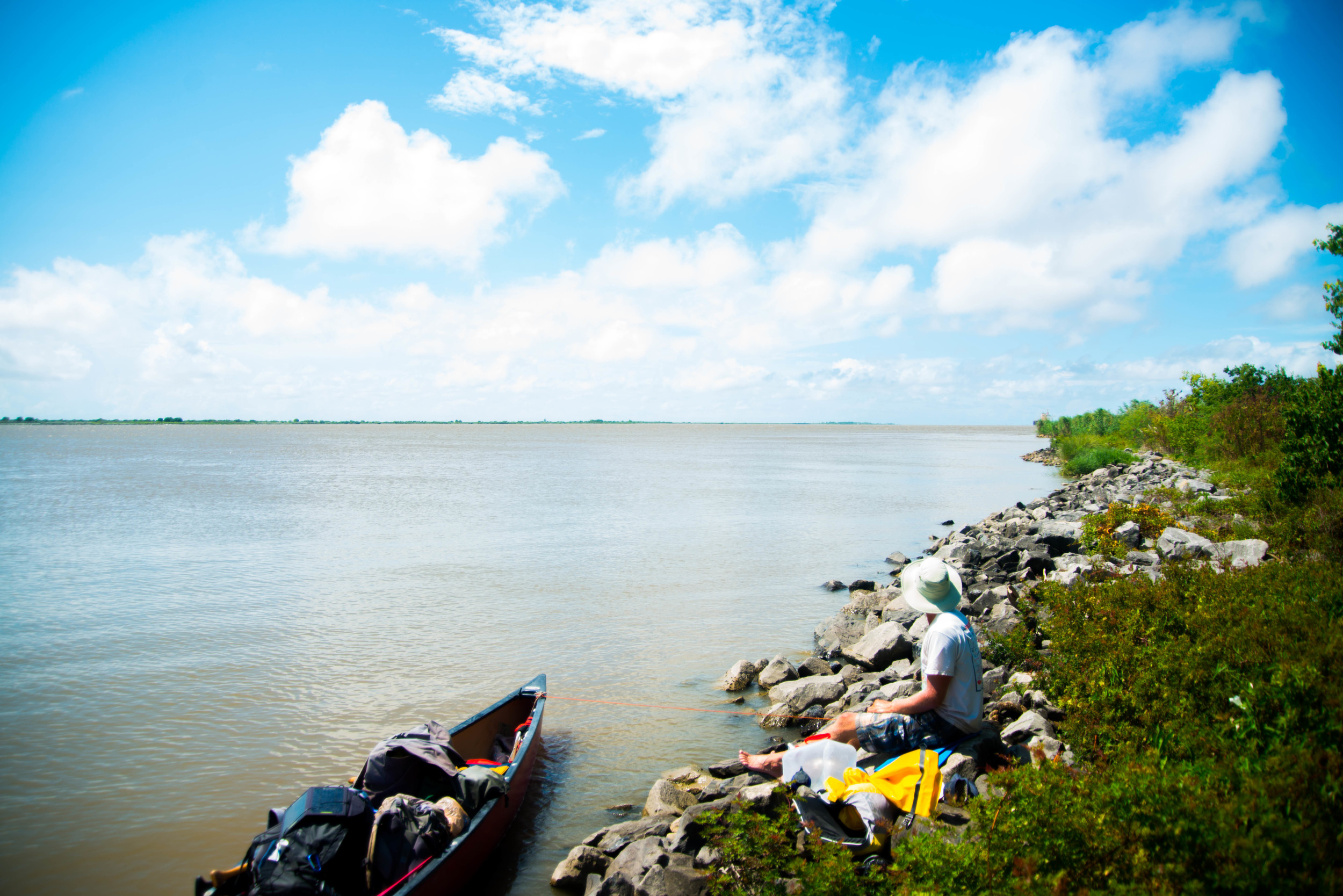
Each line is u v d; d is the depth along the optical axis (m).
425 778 7.11
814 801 5.62
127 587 19.47
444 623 15.92
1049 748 6.59
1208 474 25.42
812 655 13.64
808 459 87.06
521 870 7.16
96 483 52.12
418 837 6.08
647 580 20.41
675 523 31.89
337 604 17.55
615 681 12.44
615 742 10.08
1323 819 3.77
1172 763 5.04
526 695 10.05
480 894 6.77
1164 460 37.53
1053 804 4.25
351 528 30.12
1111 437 60.56
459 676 12.64
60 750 9.85
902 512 35.53
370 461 83.81
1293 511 13.34
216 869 7.42
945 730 6.10
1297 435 14.66
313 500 40.69
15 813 8.37
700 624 15.91
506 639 14.79
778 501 40.78
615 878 6.18
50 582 20.05
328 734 10.39
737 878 5.38
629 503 39.66
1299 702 5.01
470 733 8.96
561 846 7.58
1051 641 9.12
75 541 26.70
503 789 7.26
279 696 11.75
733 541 27.08
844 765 5.99
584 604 17.59
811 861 5.34
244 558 23.61
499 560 23.27
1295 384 25.77
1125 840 3.93
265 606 17.39
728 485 51.06
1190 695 6.00
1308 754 4.24
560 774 9.16
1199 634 7.07
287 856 5.36
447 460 86.75
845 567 22.38
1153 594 8.58
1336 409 13.80
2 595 18.50
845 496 43.38
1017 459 85.81
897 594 16.28
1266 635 6.33
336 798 5.70
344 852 5.52
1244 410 26.86
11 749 9.87
